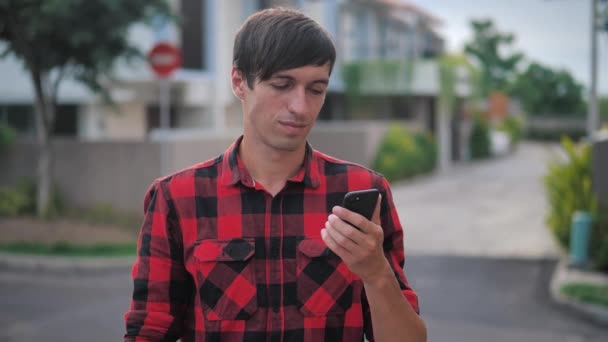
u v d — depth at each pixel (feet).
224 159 5.17
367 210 4.31
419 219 46.01
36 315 21.93
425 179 73.26
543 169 86.94
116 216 39.83
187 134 41.27
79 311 22.50
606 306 22.90
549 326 21.70
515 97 163.94
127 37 35.76
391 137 71.92
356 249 4.24
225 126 60.80
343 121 81.15
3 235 34.32
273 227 5.01
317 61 4.57
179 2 51.06
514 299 25.17
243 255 4.93
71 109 51.16
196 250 4.98
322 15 74.13
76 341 19.02
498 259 32.65
